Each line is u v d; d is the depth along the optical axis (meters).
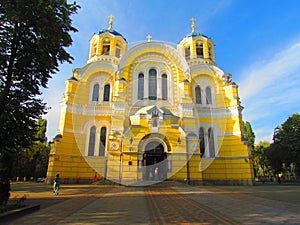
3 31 12.23
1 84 12.68
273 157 44.69
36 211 10.00
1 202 10.05
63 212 9.73
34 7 11.67
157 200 12.97
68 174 25.52
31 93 13.25
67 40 13.55
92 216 8.87
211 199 13.75
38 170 48.44
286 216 8.88
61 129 26.88
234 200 13.43
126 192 16.98
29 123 12.87
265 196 15.73
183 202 12.33
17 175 46.53
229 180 27.98
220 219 8.32
